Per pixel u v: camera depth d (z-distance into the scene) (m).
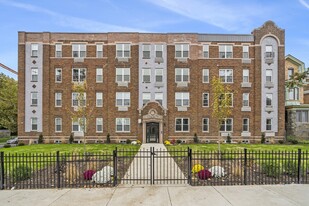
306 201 7.99
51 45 33.78
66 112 33.47
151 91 33.91
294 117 36.81
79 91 23.52
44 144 31.27
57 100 33.69
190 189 9.35
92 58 33.88
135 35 34.12
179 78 34.22
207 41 34.38
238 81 34.31
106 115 33.72
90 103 33.62
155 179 10.48
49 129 33.38
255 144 31.47
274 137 34.09
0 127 52.09
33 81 33.47
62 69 33.72
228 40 34.56
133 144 31.39
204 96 34.22
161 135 33.34
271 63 34.56
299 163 10.48
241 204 7.71
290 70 40.25
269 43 34.66
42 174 12.12
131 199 8.25
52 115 33.50
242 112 34.09
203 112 34.03
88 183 10.29
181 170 13.00
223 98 23.62
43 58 33.59
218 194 8.73
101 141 33.47
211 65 34.28
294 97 38.94
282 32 34.75
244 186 9.73
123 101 33.88
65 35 33.91
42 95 33.47
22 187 9.78
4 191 9.24
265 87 34.44
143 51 34.12
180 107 33.81
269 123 34.38
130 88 33.88
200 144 31.27
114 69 33.91
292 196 8.49
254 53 34.56
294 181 10.50
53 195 8.72
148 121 33.25
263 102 34.31
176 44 34.28
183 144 31.39
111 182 10.42
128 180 10.76
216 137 33.88
